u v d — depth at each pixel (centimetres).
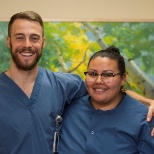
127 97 133
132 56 188
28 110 128
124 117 124
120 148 118
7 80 133
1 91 131
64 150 125
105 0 190
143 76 188
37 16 131
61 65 188
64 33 187
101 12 190
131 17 189
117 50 132
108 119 125
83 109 134
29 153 124
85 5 189
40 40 129
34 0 188
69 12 189
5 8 188
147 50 188
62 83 141
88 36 188
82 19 188
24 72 132
